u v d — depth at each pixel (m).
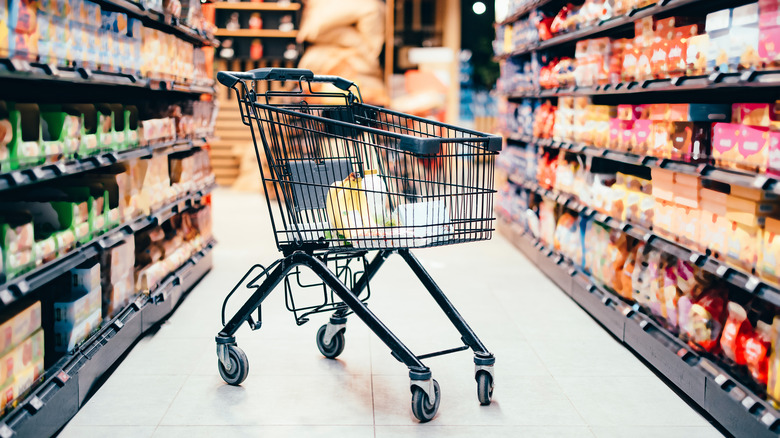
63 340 2.57
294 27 9.98
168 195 3.81
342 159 2.91
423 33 10.38
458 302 4.18
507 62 6.28
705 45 2.77
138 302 3.26
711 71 2.70
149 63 3.43
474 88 11.63
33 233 2.33
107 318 2.97
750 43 2.44
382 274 4.87
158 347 3.31
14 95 2.98
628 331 3.36
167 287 3.73
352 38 8.75
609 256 3.72
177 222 4.26
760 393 2.35
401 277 4.79
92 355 2.69
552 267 4.73
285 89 9.01
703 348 2.74
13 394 2.13
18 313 2.19
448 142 2.38
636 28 3.47
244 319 2.79
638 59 3.43
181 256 4.13
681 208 2.93
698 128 2.80
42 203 2.54
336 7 8.62
